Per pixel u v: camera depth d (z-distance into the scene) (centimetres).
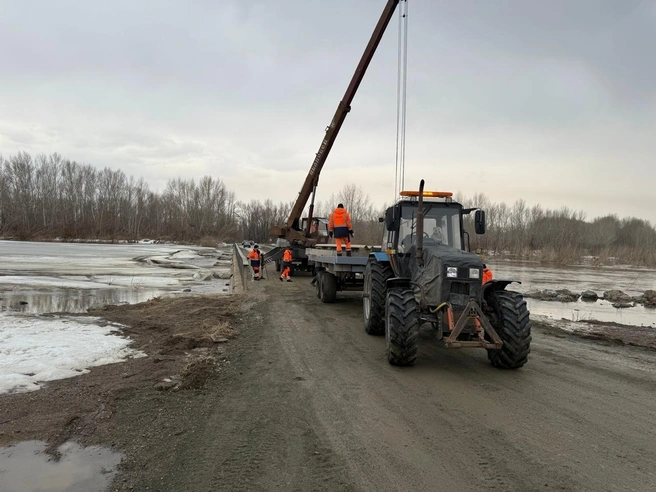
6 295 1414
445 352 736
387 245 875
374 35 1554
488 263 4138
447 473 344
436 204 839
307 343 775
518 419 454
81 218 8025
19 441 390
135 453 372
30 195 7675
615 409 487
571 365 673
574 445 396
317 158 1862
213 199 9300
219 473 341
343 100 1700
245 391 529
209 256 4216
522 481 333
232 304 1186
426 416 459
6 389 509
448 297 611
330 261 1139
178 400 495
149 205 9031
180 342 748
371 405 488
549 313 1302
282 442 396
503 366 630
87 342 726
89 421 433
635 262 4119
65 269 2394
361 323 966
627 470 352
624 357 732
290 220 2019
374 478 336
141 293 1545
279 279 1953
